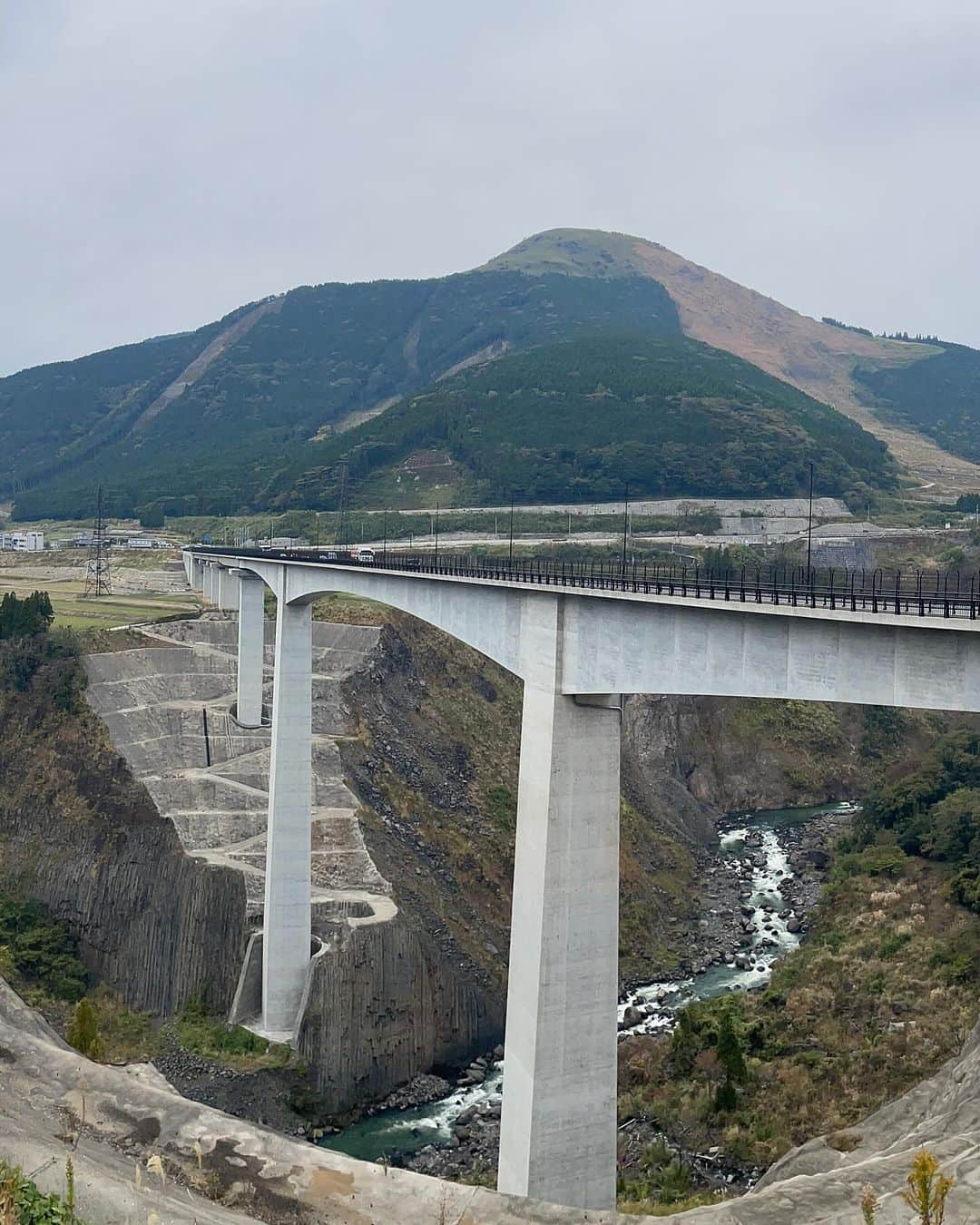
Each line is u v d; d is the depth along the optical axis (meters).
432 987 67.06
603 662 35.66
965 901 60.84
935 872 66.75
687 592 33.75
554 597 37.62
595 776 37.34
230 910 70.62
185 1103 25.78
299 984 65.06
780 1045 52.22
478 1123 58.22
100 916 73.12
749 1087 49.31
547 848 36.31
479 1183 50.53
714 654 31.58
